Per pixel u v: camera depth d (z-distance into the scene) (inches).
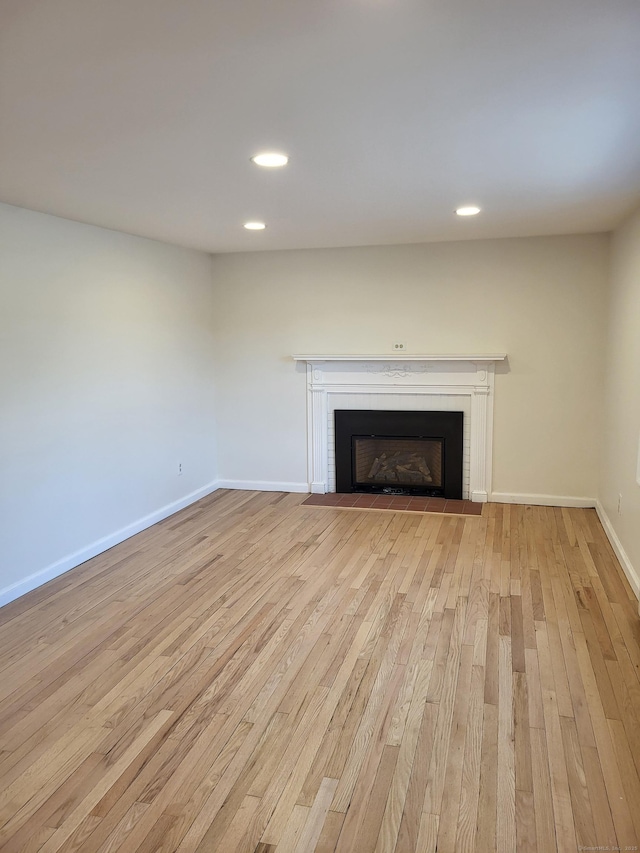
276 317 239.9
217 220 169.3
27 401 154.9
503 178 125.9
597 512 214.1
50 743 97.7
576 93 80.4
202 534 199.5
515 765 90.9
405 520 210.5
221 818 82.0
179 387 224.5
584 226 188.4
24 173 118.4
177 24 60.6
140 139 98.1
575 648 123.5
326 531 200.5
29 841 78.5
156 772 90.9
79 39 63.8
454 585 155.7
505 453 224.8
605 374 208.4
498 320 218.5
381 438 237.1
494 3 57.2
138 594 153.8
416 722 101.3
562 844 77.0
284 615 140.9
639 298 152.3
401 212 161.5
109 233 182.7
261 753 94.7
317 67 71.7
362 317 231.5
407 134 96.9
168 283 214.2
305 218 168.1
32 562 158.2
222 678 115.4
